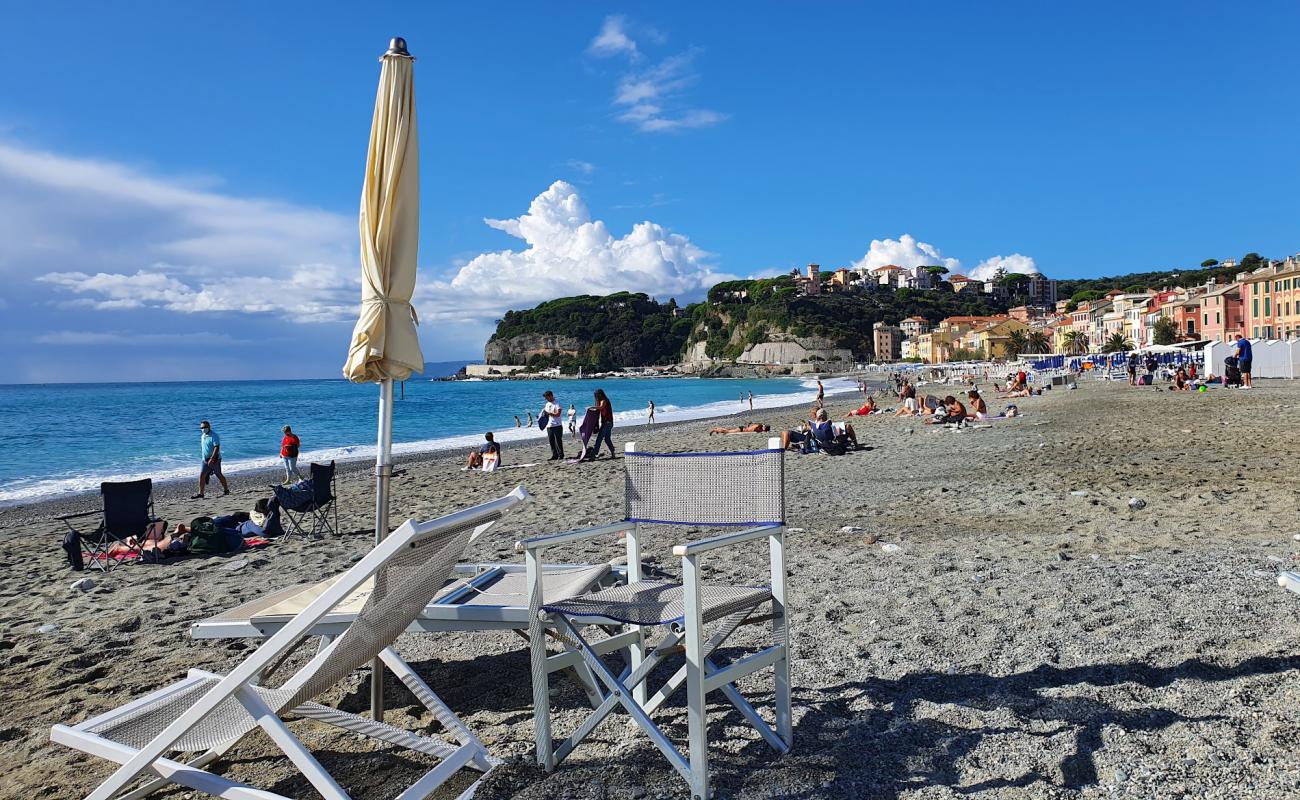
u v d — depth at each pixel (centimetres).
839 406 4516
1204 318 8269
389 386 365
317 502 957
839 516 866
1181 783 270
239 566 782
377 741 348
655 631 476
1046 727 318
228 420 4797
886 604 502
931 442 1738
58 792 313
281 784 314
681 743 325
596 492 1245
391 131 356
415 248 364
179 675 449
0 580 793
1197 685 347
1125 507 827
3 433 3791
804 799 275
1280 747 288
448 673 429
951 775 287
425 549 258
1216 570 539
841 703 356
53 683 444
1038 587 520
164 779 282
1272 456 1169
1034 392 3944
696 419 3994
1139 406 2395
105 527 845
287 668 446
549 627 302
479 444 2778
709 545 275
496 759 311
